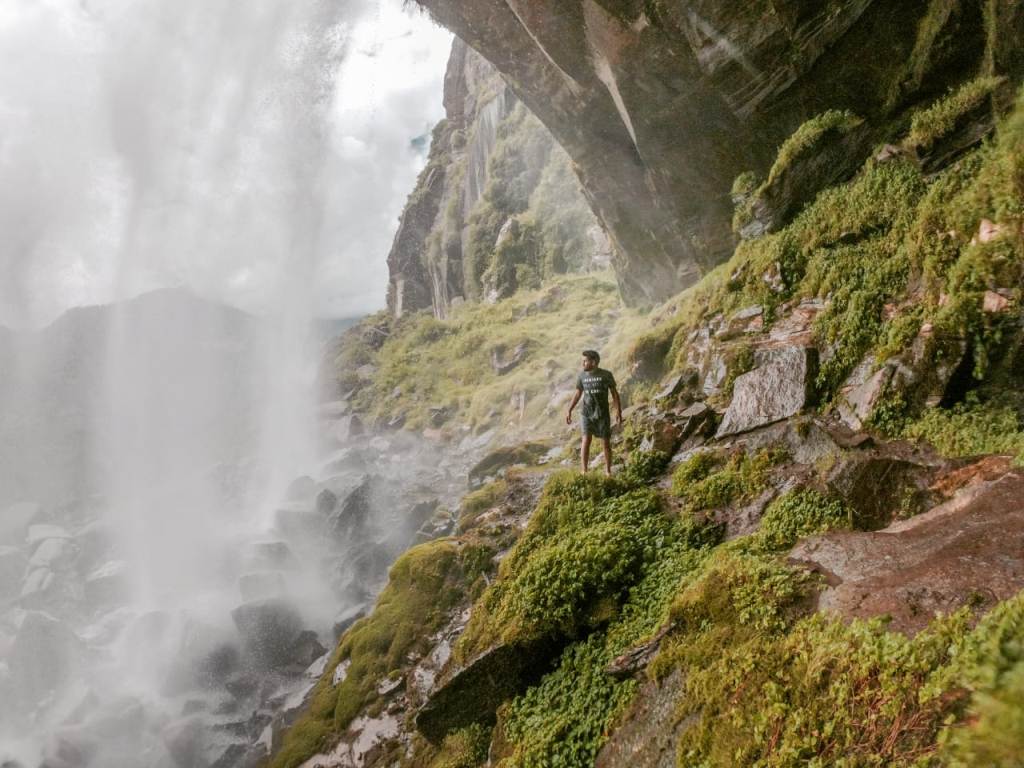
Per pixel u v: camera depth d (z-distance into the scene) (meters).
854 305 9.43
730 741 3.92
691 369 12.36
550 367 29.64
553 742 5.92
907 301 8.88
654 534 7.82
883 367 8.06
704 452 9.19
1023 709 2.39
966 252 7.77
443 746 7.60
